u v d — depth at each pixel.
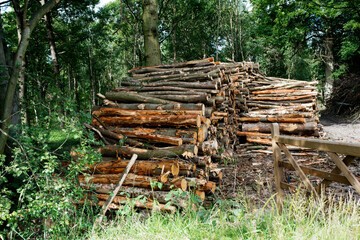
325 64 21.39
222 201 3.78
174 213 3.46
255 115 9.06
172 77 6.50
